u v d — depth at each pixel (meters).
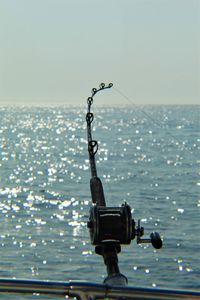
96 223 4.24
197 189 47.81
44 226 32.91
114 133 126.19
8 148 91.00
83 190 48.44
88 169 63.50
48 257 25.66
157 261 24.41
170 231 31.02
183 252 25.91
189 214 36.22
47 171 62.16
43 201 42.47
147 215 36.22
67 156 78.94
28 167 65.81
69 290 3.04
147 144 96.88
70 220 34.81
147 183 51.44
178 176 56.81
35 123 183.25
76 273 23.44
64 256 25.84
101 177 56.19
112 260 4.11
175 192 46.16
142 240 4.36
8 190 48.19
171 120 184.88
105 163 68.88
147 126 155.50
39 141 105.88
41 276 23.05
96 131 135.50
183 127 145.88
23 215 36.69
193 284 21.80
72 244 28.17
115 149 86.75
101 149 86.50
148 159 73.12
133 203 40.75
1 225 33.19
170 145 95.50
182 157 76.12
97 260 25.34
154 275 22.64
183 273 23.05
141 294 3.06
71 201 42.50
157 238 4.35
